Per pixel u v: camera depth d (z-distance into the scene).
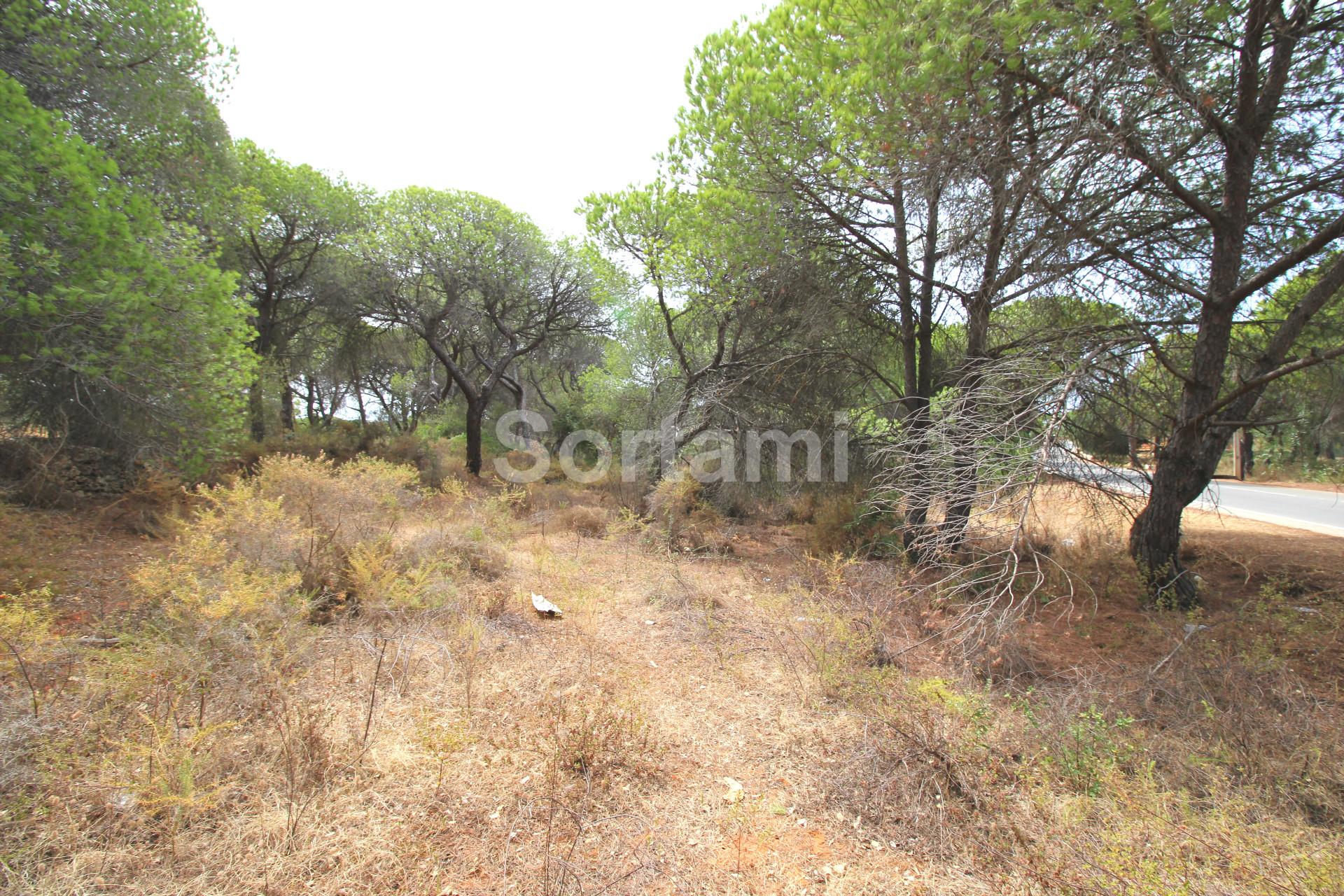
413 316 14.28
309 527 5.08
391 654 3.82
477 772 2.71
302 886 1.99
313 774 2.53
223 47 8.34
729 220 7.35
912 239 7.39
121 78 7.17
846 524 7.51
